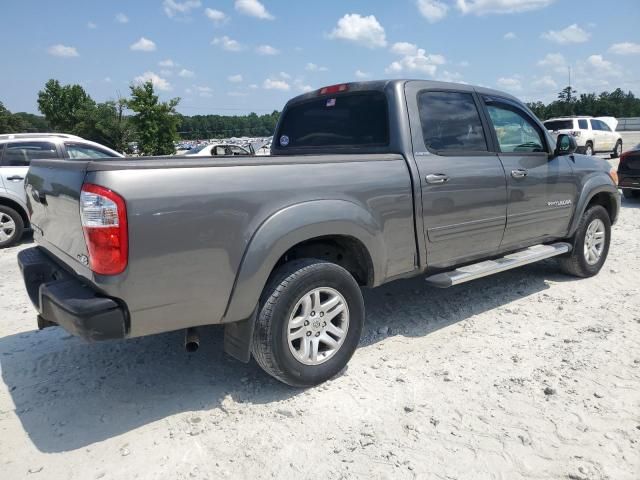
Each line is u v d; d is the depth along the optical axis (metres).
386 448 2.79
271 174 3.11
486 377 3.53
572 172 5.29
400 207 3.74
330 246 3.69
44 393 3.45
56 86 56.47
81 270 2.88
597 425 2.95
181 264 2.80
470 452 2.75
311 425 3.01
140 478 2.60
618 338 4.12
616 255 6.77
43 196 3.30
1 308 5.18
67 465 2.71
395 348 4.02
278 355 3.18
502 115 4.76
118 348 4.12
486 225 4.41
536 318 4.61
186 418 3.11
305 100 4.73
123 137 49.59
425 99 4.14
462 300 5.10
